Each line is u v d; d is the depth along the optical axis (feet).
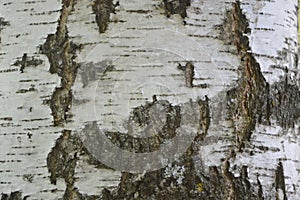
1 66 2.71
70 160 2.58
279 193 2.66
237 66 2.66
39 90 2.65
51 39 2.66
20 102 2.66
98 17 2.63
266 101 2.69
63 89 2.62
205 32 2.64
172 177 2.55
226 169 2.59
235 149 2.61
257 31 2.71
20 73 2.68
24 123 2.64
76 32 2.63
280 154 2.68
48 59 2.66
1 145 2.66
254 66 2.69
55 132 2.61
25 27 2.70
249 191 2.60
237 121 2.63
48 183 2.59
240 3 2.70
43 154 2.61
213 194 2.56
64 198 2.57
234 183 2.59
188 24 2.64
